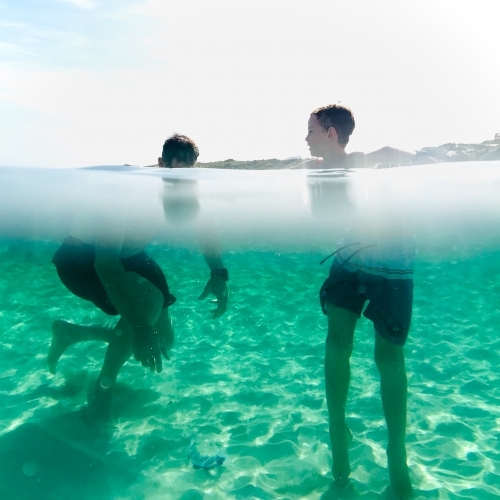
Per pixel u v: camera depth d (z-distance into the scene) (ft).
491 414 5.76
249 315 9.80
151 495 4.49
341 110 6.11
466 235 21.30
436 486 4.52
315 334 8.65
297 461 4.98
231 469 4.85
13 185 9.37
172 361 7.50
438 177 8.01
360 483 4.64
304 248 21.04
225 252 22.06
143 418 5.83
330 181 7.72
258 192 9.90
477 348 7.79
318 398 6.26
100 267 5.06
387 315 4.41
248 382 6.76
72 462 4.97
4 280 12.59
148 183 8.24
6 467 4.86
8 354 7.72
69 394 6.42
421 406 5.98
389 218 4.45
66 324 6.47
